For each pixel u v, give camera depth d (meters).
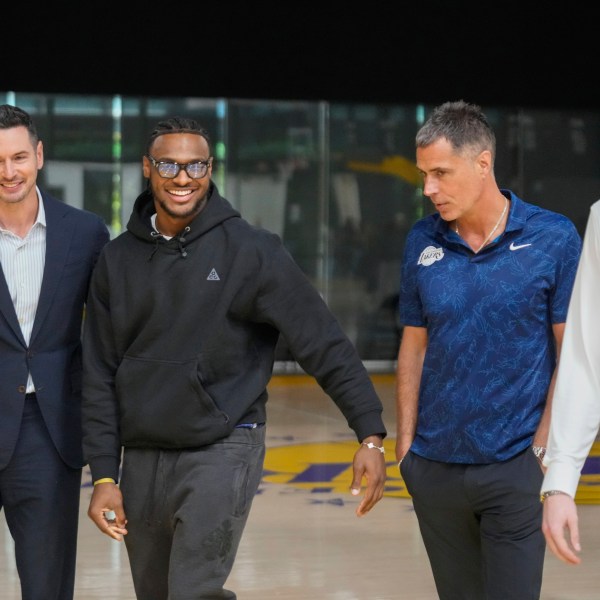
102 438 4.44
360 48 18.28
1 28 17.02
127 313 4.37
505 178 20.70
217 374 4.33
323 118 20.30
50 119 19.42
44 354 4.66
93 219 4.82
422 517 4.44
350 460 10.92
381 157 20.50
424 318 4.41
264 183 20.22
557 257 4.19
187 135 4.29
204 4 17.61
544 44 18.77
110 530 4.39
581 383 3.01
